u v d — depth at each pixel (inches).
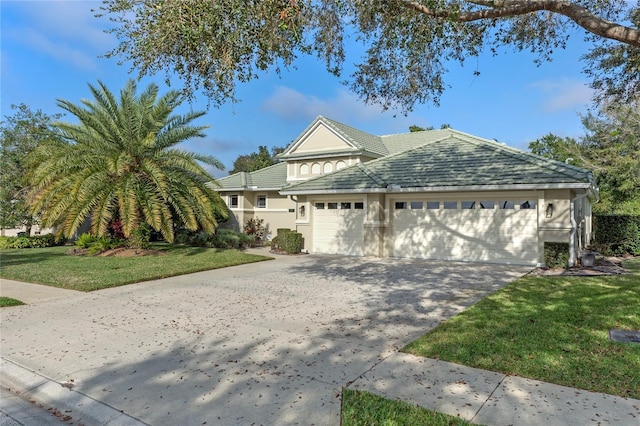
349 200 666.8
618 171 1045.2
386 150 880.3
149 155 674.8
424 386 167.2
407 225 613.0
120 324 270.4
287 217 906.1
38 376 188.7
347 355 206.4
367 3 294.5
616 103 402.0
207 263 560.1
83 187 597.3
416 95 372.8
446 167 594.9
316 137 861.8
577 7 256.4
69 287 397.4
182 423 144.3
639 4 324.5
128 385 176.6
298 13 244.2
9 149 828.0
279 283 416.8
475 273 461.4
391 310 298.8
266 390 168.1
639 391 157.5
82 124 682.8
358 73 372.8
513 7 268.5
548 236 499.8
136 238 675.4
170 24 237.9
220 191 966.4
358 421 139.9
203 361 202.1
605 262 520.4
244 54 256.4
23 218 838.5
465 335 228.7
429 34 331.3
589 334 224.8
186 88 282.8
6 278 454.6
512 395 157.2
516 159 551.5
